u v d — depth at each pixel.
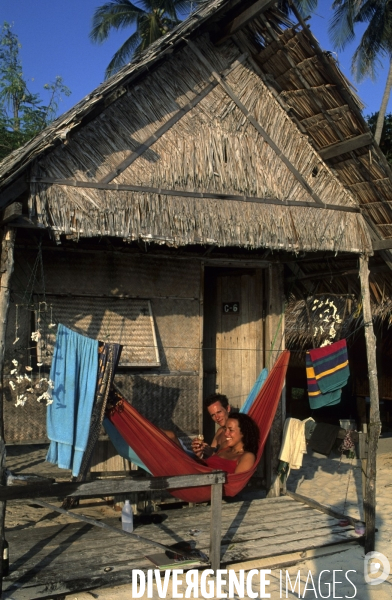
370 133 4.43
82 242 4.86
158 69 4.25
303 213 4.75
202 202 4.32
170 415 5.13
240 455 4.74
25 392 4.42
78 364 3.81
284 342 5.82
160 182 4.17
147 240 4.02
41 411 4.48
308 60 4.29
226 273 6.33
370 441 4.70
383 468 7.56
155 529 4.59
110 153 4.01
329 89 4.37
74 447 3.77
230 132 4.53
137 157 4.11
